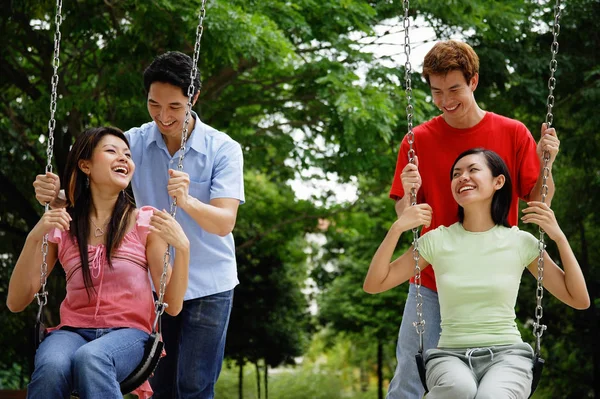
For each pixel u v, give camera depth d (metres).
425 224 4.32
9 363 15.01
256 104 12.60
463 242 4.37
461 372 4.01
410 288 4.74
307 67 11.66
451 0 11.70
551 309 17.19
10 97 13.62
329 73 11.33
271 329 19.61
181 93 4.49
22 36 11.93
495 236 4.36
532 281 16.56
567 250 4.29
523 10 13.39
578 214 15.58
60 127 12.84
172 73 4.45
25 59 13.38
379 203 15.34
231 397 24.02
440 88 4.52
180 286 4.21
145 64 10.84
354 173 12.09
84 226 4.30
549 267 4.38
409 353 4.69
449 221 4.64
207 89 11.84
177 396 4.86
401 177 4.45
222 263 4.81
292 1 11.27
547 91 13.39
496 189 4.41
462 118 4.63
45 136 13.22
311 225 15.08
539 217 4.29
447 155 4.66
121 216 4.32
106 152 4.32
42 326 4.15
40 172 13.88
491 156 4.42
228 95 12.37
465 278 4.27
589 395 17.36
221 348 4.90
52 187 4.24
